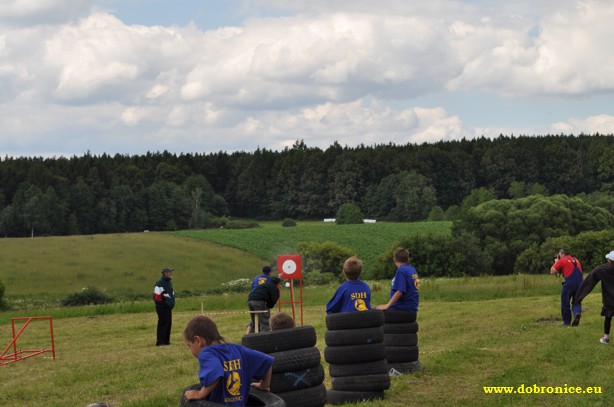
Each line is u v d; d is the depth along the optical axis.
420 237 78.19
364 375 10.23
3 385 13.19
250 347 8.27
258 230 108.94
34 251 84.31
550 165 142.75
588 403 9.52
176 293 63.38
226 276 78.06
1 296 51.62
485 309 23.39
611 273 14.58
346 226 114.88
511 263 84.06
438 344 15.58
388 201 147.62
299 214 158.00
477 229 85.81
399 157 153.12
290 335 8.41
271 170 163.00
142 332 22.31
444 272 76.38
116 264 80.25
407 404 9.87
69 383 13.05
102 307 30.73
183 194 138.00
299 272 20.81
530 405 9.52
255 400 6.02
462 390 10.64
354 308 10.44
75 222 123.62
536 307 23.41
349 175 152.12
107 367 14.62
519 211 85.75
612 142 153.38
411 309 12.10
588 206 89.56
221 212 154.88
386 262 79.56
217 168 171.25
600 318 19.17
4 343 20.36
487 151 149.62
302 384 8.41
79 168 141.00
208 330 5.84
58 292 66.31
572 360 12.61
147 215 132.75
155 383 12.58
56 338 21.23
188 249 90.62
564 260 17.75
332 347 10.29
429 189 143.25
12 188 133.75
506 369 12.00
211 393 5.76
